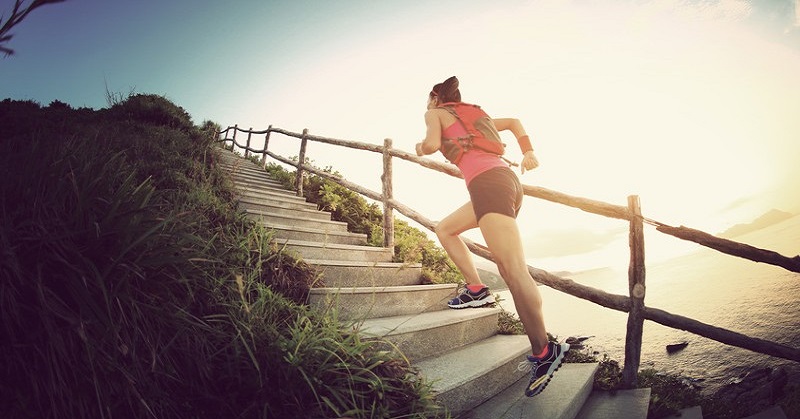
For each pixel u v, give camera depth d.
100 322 1.21
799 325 11.02
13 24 0.50
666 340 12.38
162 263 1.45
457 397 1.98
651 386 2.77
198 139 7.08
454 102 2.37
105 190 1.56
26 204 1.35
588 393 2.57
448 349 2.56
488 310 3.01
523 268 1.88
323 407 1.55
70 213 1.41
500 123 2.42
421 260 4.95
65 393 1.13
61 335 1.17
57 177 1.48
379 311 2.71
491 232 1.92
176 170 3.88
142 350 1.35
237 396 1.50
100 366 1.19
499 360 2.33
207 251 2.07
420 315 2.80
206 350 1.57
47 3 0.51
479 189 2.00
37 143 1.59
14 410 1.08
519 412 2.00
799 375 5.65
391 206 4.27
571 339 3.90
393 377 1.79
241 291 1.64
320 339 1.71
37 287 1.15
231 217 2.98
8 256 1.11
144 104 8.04
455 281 4.66
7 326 1.10
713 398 2.82
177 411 1.37
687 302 19.41
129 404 1.24
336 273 2.95
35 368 1.12
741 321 13.10
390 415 1.64
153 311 1.43
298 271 2.57
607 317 18.88
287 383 1.54
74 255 1.27
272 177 7.99
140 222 1.46
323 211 5.94
